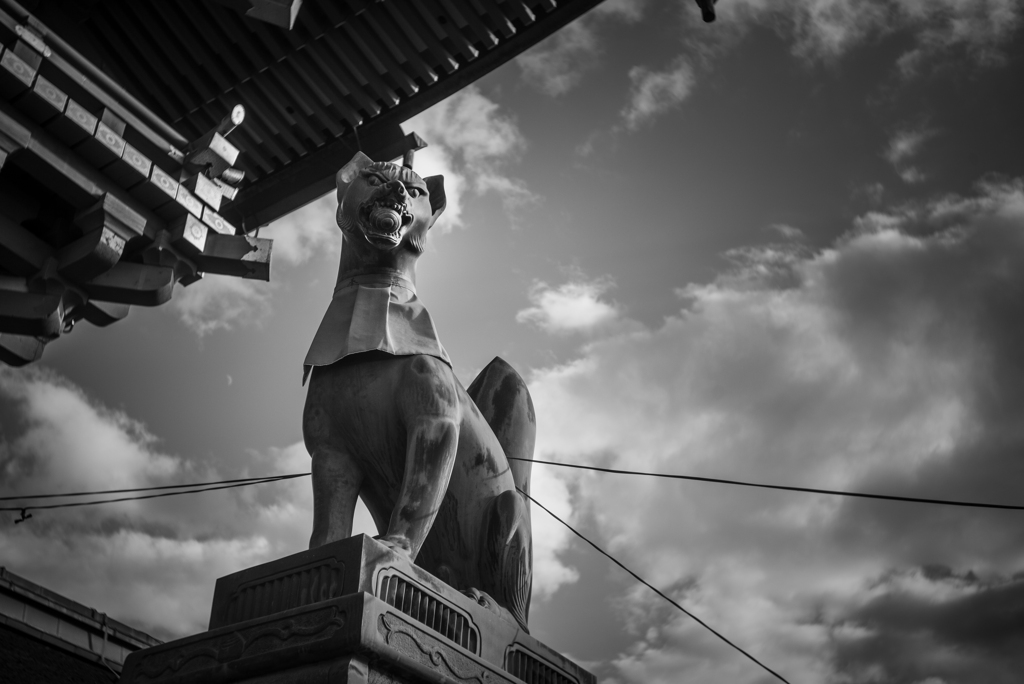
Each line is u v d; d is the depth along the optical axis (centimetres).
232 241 499
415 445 392
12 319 466
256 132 775
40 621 600
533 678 403
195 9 718
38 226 486
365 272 438
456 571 421
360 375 411
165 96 764
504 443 475
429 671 342
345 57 734
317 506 402
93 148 466
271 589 359
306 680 324
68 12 716
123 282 482
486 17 713
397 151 771
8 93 446
